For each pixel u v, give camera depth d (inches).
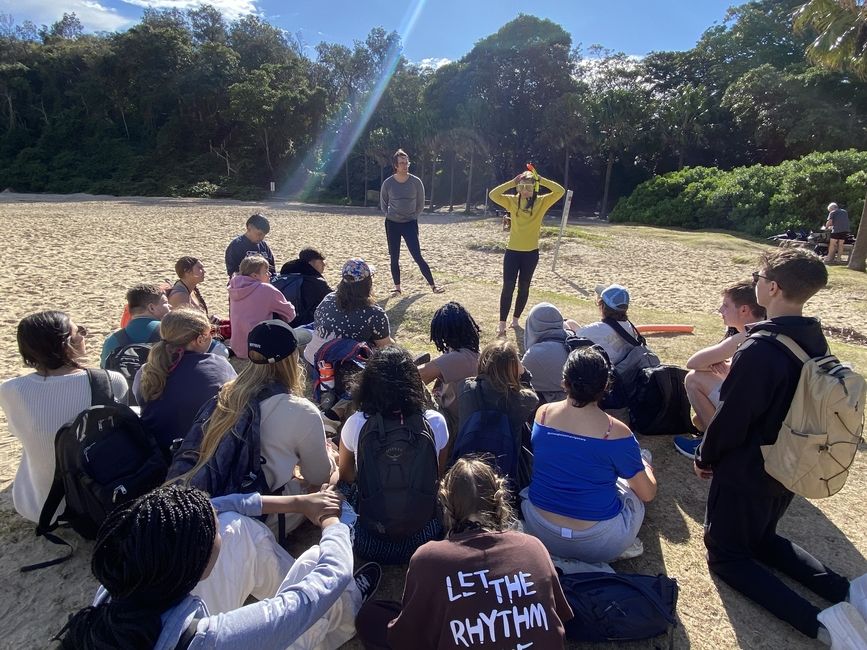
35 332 125.3
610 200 2064.5
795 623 111.2
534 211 275.9
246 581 101.0
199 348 139.0
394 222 357.4
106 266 470.0
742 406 108.9
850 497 158.6
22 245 567.2
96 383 130.4
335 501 108.7
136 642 63.3
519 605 80.1
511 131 1956.2
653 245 723.4
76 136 2679.6
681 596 122.8
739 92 1643.7
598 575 111.7
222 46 2620.6
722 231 1026.1
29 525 140.7
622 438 120.3
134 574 62.2
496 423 131.5
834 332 354.6
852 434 101.9
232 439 111.7
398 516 114.7
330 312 186.5
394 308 338.6
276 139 2405.3
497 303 354.0
